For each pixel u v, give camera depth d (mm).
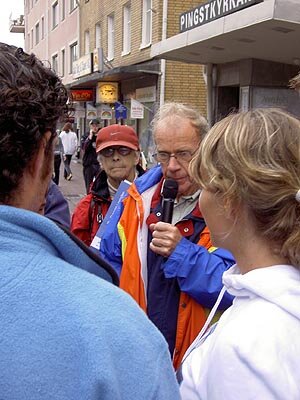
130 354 844
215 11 7590
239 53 8734
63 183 16359
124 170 3229
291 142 1172
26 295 834
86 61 19500
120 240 2451
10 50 963
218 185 1196
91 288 878
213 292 2004
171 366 925
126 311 881
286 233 1172
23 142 915
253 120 1211
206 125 2367
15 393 788
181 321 2125
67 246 919
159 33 13773
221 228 1254
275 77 9383
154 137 2408
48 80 978
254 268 1218
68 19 26594
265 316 1095
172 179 2307
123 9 17344
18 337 809
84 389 796
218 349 1105
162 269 2178
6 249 869
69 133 17094
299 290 1111
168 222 2230
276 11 5953
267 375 1031
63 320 826
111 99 17781
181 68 13820
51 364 802
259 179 1144
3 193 936
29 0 40000
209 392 1116
